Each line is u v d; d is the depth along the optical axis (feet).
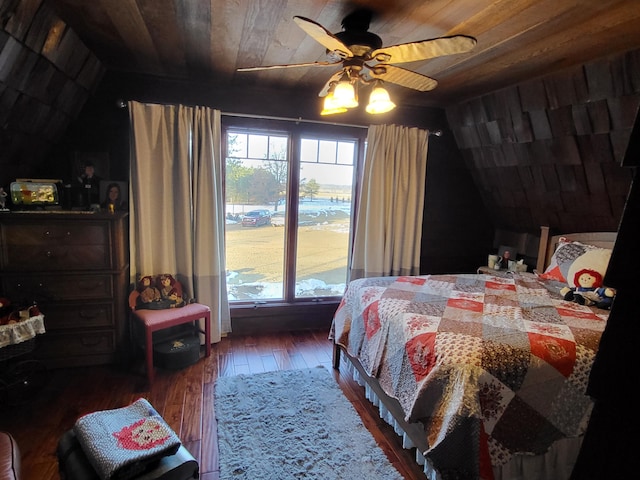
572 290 8.09
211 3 5.85
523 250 12.87
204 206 10.37
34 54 6.59
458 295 8.13
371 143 11.52
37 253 8.53
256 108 10.93
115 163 10.05
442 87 9.96
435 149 12.78
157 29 6.95
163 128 9.81
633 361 1.29
